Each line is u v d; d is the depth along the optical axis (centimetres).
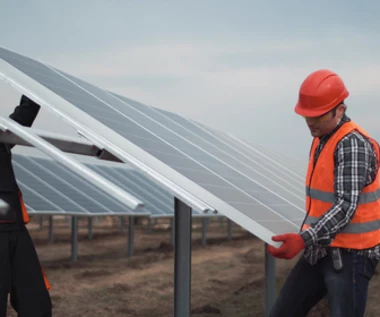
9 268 400
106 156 482
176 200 428
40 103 369
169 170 344
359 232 336
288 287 366
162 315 887
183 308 424
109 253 1689
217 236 2491
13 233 407
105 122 376
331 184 338
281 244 321
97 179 324
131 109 540
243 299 991
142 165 346
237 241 2183
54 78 447
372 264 340
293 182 716
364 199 336
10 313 845
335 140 334
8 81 377
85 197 1415
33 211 1120
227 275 1275
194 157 442
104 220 3447
